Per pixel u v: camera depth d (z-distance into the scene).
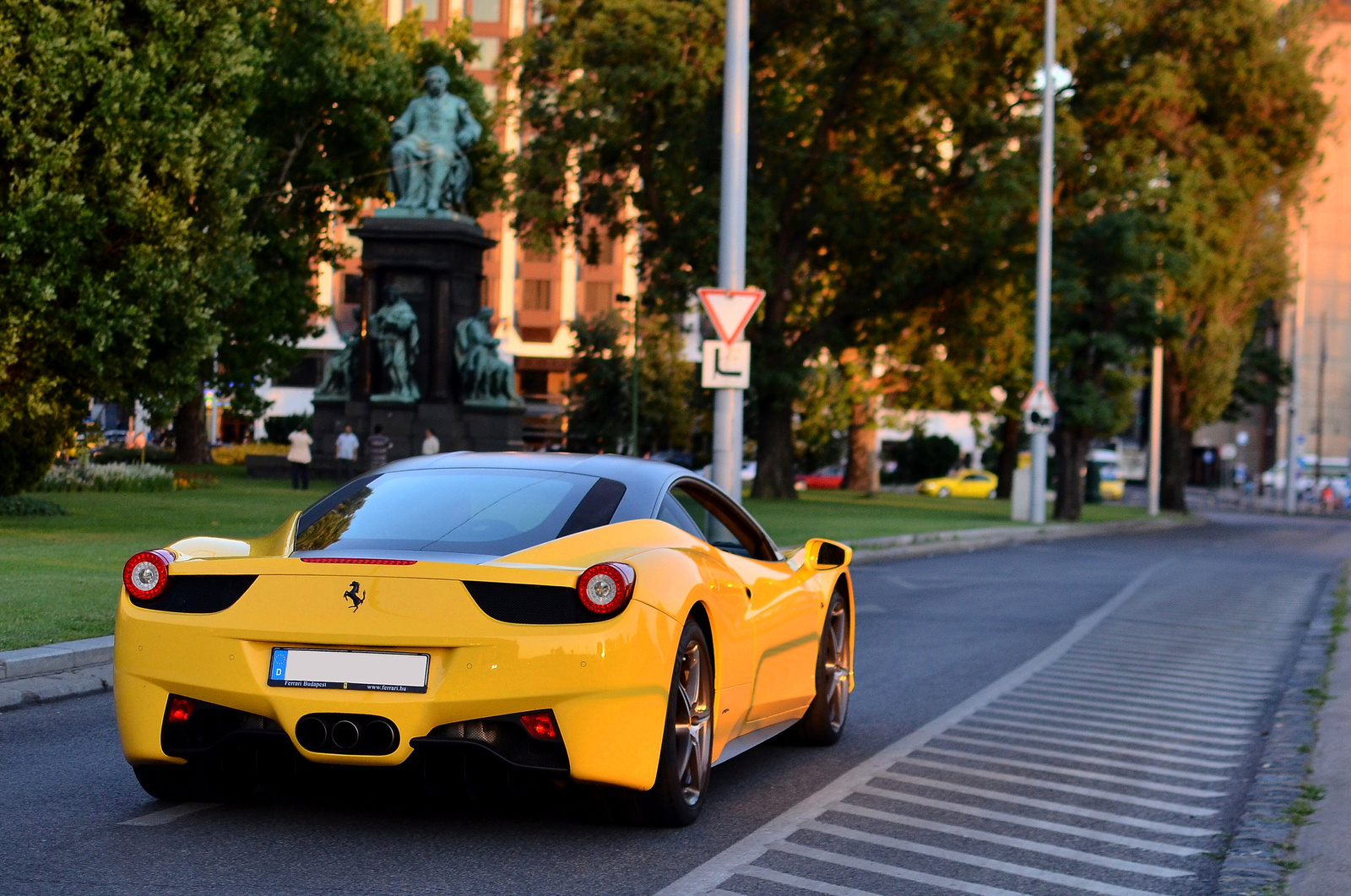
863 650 14.62
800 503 52.94
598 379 90.94
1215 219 60.16
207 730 6.36
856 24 47.03
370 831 6.60
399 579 6.08
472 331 51.28
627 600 6.12
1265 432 135.88
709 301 20.62
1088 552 35.31
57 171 23.36
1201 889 6.14
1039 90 53.53
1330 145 123.88
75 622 12.77
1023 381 65.56
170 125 24.48
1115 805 7.83
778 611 8.16
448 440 50.28
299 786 7.43
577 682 5.97
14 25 23.09
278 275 58.25
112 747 8.58
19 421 25.98
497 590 6.07
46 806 6.99
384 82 58.38
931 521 43.22
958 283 54.50
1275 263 63.94
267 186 58.38
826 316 58.38
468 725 6.02
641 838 6.65
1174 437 72.75
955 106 51.62
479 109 63.47
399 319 49.84
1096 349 51.72
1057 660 14.31
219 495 38.47
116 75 23.52
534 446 116.50
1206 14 58.69
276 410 116.00
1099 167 56.16
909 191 51.91
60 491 37.91
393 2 114.81
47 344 24.50
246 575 6.26
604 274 117.50
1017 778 8.48
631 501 7.16
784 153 49.69
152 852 6.14
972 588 23.02
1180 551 37.75
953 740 9.70
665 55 44.22
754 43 50.38
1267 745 9.73
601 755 6.07
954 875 6.24
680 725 6.70
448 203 51.56
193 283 25.48
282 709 6.04
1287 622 18.95
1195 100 58.97
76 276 24.14
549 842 6.50
